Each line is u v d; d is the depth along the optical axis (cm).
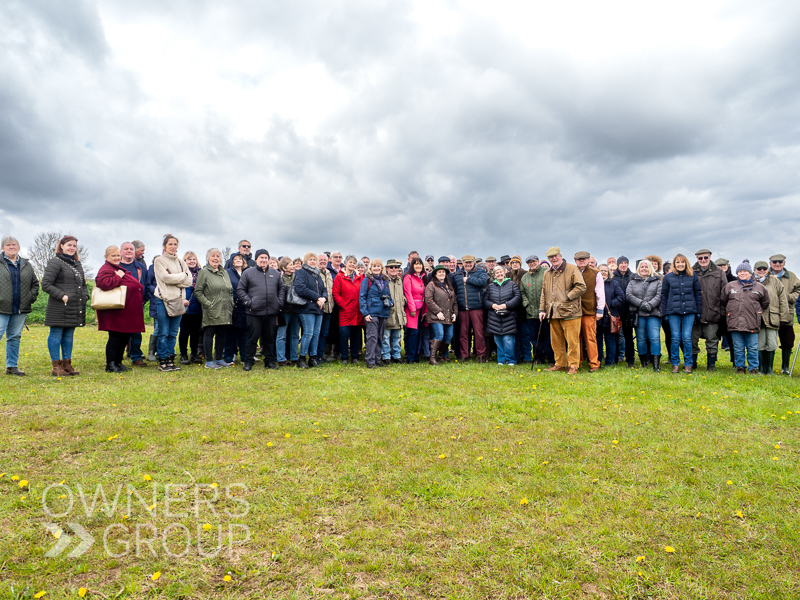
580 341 994
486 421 559
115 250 827
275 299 917
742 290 895
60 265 785
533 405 634
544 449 461
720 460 434
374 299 981
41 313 1834
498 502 348
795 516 329
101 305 800
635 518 326
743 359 914
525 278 1052
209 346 928
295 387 737
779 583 257
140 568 263
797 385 763
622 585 255
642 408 618
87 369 859
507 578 261
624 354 1145
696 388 752
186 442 461
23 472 381
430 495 359
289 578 259
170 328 902
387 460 427
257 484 373
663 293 933
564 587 253
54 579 251
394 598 245
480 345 1073
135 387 698
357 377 835
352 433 509
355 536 299
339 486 372
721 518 327
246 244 1061
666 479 390
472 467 414
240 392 686
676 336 938
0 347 1119
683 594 250
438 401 658
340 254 1119
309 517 323
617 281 1002
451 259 1197
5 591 237
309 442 474
